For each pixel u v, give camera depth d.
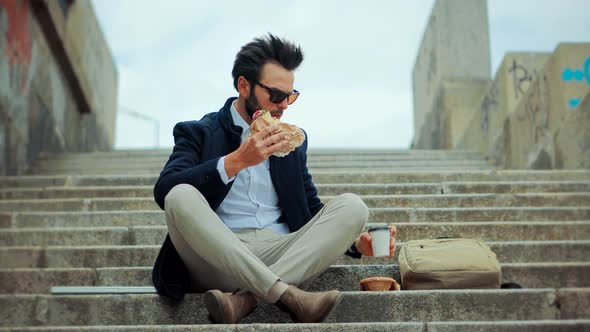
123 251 4.77
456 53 11.77
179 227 3.40
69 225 5.77
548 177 7.04
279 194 3.79
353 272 4.05
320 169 8.77
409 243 3.98
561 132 7.70
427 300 3.64
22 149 9.04
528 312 3.64
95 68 12.92
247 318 3.61
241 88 3.82
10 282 4.41
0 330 3.30
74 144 11.77
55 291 3.93
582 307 3.63
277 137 3.48
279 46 3.79
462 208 5.58
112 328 3.25
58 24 10.08
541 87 8.23
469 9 11.93
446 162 9.41
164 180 3.57
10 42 8.48
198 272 3.64
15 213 5.80
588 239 5.13
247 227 3.73
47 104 10.17
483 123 10.12
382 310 3.62
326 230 3.47
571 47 7.87
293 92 3.79
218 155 3.78
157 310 3.73
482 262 3.82
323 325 3.21
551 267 4.27
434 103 12.31
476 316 3.63
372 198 6.00
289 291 3.29
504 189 6.50
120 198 6.21
